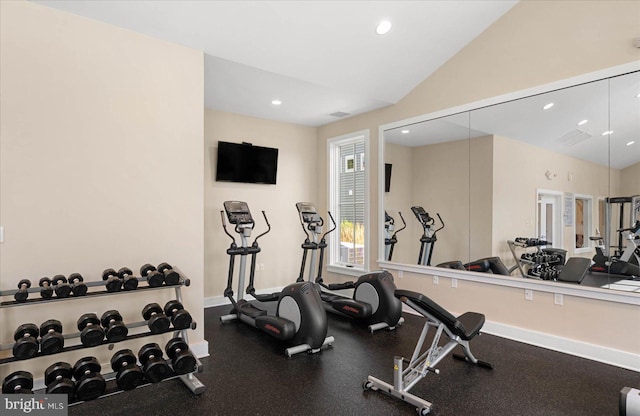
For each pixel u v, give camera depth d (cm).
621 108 296
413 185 457
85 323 246
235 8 286
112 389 215
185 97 316
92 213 273
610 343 300
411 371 261
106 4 262
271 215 556
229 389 259
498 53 370
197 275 323
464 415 225
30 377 204
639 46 280
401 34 351
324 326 329
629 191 291
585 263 316
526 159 354
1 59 240
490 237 383
